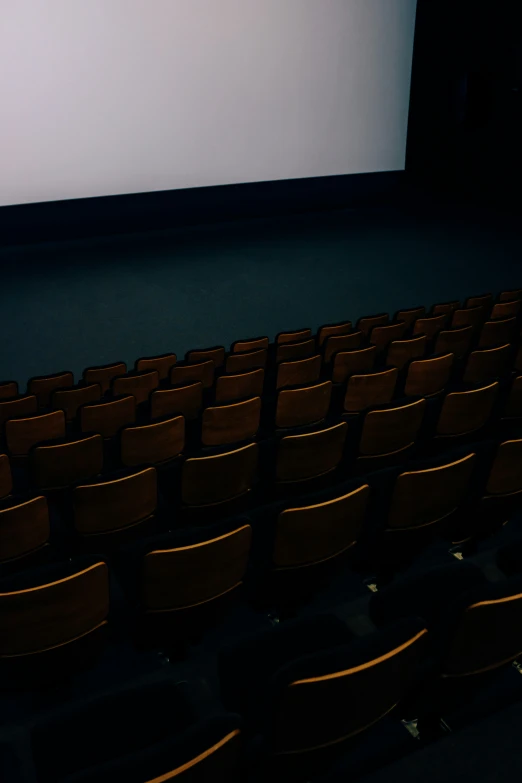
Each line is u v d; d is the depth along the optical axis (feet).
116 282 33.01
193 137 38.52
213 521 11.41
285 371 17.43
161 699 6.45
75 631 7.61
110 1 34.09
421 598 7.87
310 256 36.35
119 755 5.98
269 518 9.91
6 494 12.30
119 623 9.21
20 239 37.55
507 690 7.84
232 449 10.93
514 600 5.95
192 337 27.25
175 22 35.83
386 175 45.14
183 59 36.70
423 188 47.11
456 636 6.04
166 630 8.32
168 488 11.96
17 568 9.63
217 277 33.58
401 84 42.80
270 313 29.27
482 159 43.96
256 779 5.88
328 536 8.84
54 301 30.76
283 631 7.31
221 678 6.86
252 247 38.06
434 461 9.42
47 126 34.96
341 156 42.96
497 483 10.12
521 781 6.37
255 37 37.93
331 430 11.56
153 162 38.14
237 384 16.57
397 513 9.40
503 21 39.81
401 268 34.04
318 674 5.12
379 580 10.29
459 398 12.82
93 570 7.28
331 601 9.92
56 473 12.15
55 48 33.76
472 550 10.94
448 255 35.70
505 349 16.67
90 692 8.39
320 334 22.13
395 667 5.49
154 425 12.58
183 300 30.81
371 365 18.34
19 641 7.33
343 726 5.71
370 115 42.73
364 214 44.32
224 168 40.04
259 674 6.87
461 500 10.07
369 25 40.47
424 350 18.95
